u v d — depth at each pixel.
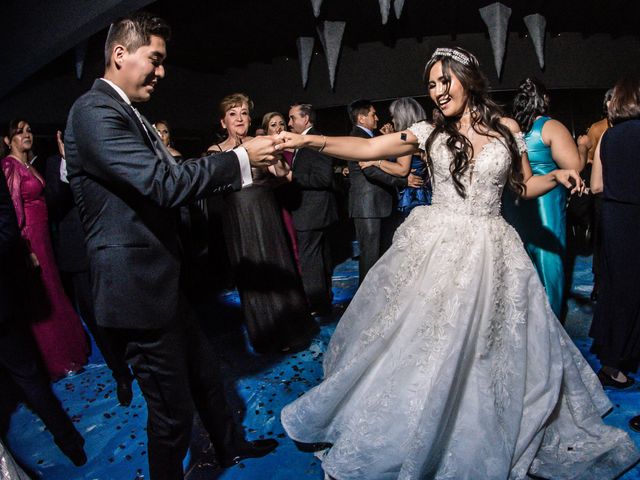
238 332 3.57
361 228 3.60
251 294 3.06
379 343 1.87
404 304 1.88
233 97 2.94
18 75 6.38
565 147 2.47
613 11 6.70
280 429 2.28
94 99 1.44
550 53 7.95
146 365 1.58
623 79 2.25
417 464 1.61
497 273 1.82
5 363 1.94
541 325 1.87
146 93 1.59
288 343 3.09
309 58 7.38
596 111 8.56
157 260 1.52
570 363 1.94
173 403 1.61
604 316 2.39
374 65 8.45
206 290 4.62
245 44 7.75
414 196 3.92
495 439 1.68
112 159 1.38
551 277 2.68
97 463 2.13
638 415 2.13
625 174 2.23
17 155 3.01
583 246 5.40
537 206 2.66
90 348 3.38
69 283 4.24
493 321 1.79
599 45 7.89
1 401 2.74
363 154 1.99
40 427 2.47
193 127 8.90
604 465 1.81
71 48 6.55
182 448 1.67
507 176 1.99
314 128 3.71
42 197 3.09
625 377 2.43
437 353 1.75
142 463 2.10
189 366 1.83
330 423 2.02
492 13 6.00
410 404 1.74
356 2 6.30
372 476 1.74
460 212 1.90
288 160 3.87
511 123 2.03
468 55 1.87
